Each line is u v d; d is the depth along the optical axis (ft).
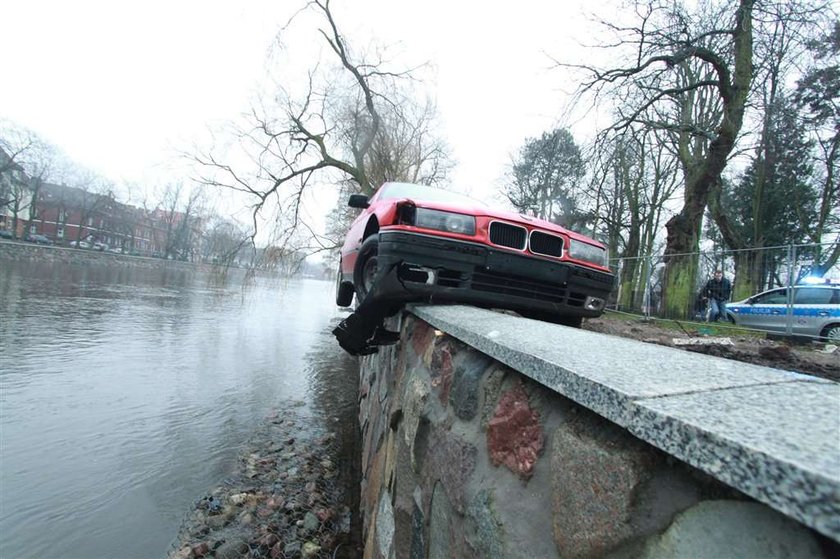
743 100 35.58
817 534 1.93
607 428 3.23
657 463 2.77
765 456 1.93
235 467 19.98
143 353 42.39
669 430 2.48
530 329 5.73
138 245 254.27
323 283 292.20
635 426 2.73
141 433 23.71
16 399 27.40
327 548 13.76
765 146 56.90
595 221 73.05
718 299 32.71
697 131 36.60
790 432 2.21
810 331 26.40
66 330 49.21
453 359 6.38
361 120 57.36
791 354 16.47
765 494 1.91
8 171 166.61
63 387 30.22
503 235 10.24
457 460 5.41
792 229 69.46
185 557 13.38
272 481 18.53
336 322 82.02
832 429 2.26
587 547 3.11
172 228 227.81
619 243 87.10
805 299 27.07
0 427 23.27
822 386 3.15
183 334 54.34
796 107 57.06
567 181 59.98
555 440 3.72
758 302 29.78
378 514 10.13
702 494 2.49
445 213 9.89
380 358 15.65
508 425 4.48
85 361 37.27
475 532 4.62
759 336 28.25
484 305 10.20
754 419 2.42
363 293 12.45
